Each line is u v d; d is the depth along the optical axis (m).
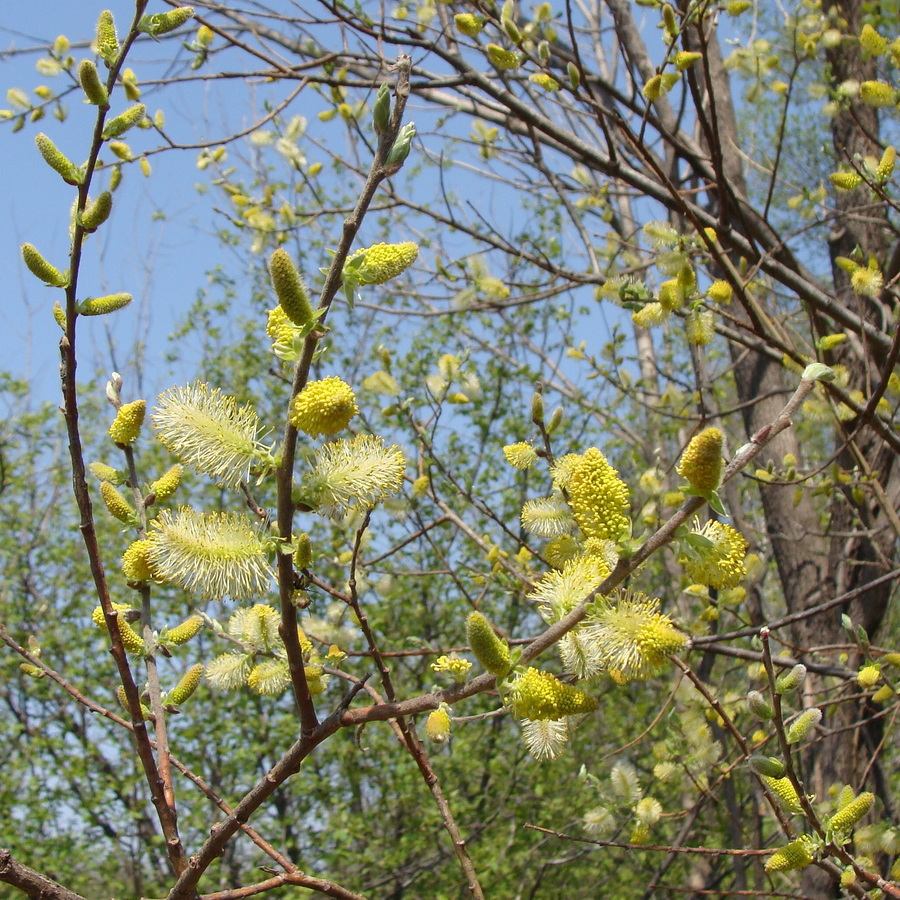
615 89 5.03
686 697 4.23
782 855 2.15
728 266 3.73
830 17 5.42
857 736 5.05
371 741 9.55
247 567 1.59
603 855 9.11
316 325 1.45
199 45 4.57
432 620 10.33
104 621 2.14
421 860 10.13
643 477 4.07
